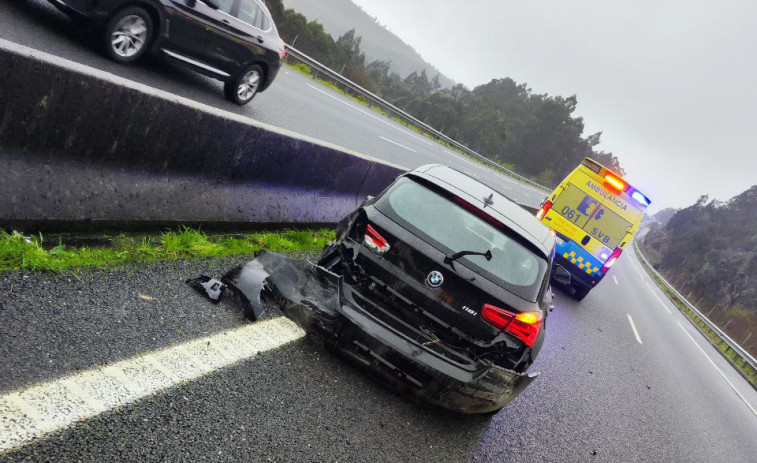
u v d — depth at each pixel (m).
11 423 1.89
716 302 107.50
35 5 7.05
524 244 3.52
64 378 2.20
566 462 3.95
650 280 40.06
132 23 6.33
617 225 10.17
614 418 5.43
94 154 3.28
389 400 3.44
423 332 3.25
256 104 9.83
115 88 3.17
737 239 162.50
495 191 4.30
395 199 3.50
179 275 3.43
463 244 3.34
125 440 2.08
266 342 3.26
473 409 3.33
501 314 3.23
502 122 151.12
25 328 2.36
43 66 2.76
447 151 26.28
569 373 6.23
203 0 6.88
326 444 2.71
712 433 6.70
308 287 3.29
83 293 2.79
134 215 3.60
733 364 16.45
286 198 5.32
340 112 15.74
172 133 3.70
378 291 3.31
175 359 2.68
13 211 2.86
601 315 11.37
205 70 7.60
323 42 95.31
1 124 2.73
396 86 178.25
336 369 3.42
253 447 2.42
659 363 9.37
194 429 2.33
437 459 3.12
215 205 4.35
